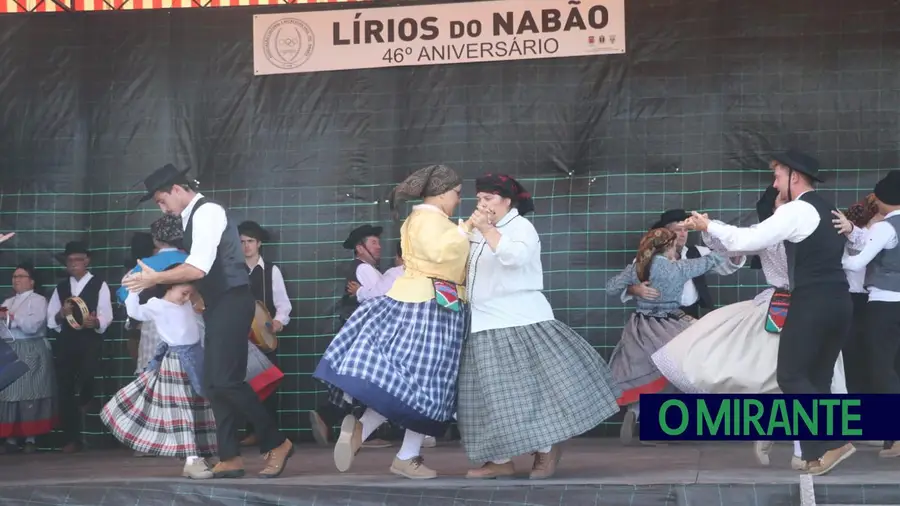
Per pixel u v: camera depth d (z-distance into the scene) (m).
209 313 5.62
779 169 5.51
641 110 7.70
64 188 8.04
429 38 7.84
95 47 8.05
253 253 7.79
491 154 7.80
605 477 5.37
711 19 7.64
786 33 7.55
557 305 7.76
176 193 5.61
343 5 7.92
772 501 4.82
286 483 5.28
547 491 4.99
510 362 5.36
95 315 7.88
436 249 5.36
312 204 7.95
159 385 5.74
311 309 7.93
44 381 7.77
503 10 7.79
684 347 5.96
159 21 8.02
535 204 7.78
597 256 7.73
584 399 5.32
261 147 7.98
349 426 5.47
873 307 6.18
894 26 7.43
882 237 5.95
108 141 8.04
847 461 5.92
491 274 5.42
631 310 7.72
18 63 8.05
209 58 8.00
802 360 5.36
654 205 7.68
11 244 8.02
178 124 8.01
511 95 7.80
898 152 7.41
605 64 7.73
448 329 5.40
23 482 5.56
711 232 5.35
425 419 5.32
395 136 7.89
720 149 7.61
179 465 6.59
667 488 4.91
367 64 7.89
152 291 6.02
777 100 7.55
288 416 7.93
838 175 7.48
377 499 5.09
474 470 5.52
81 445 7.90
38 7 8.06
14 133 8.03
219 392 5.55
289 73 7.96
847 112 7.48
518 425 5.25
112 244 8.01
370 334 5.39
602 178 7.73
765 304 5.89
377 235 7.69
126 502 5.29
